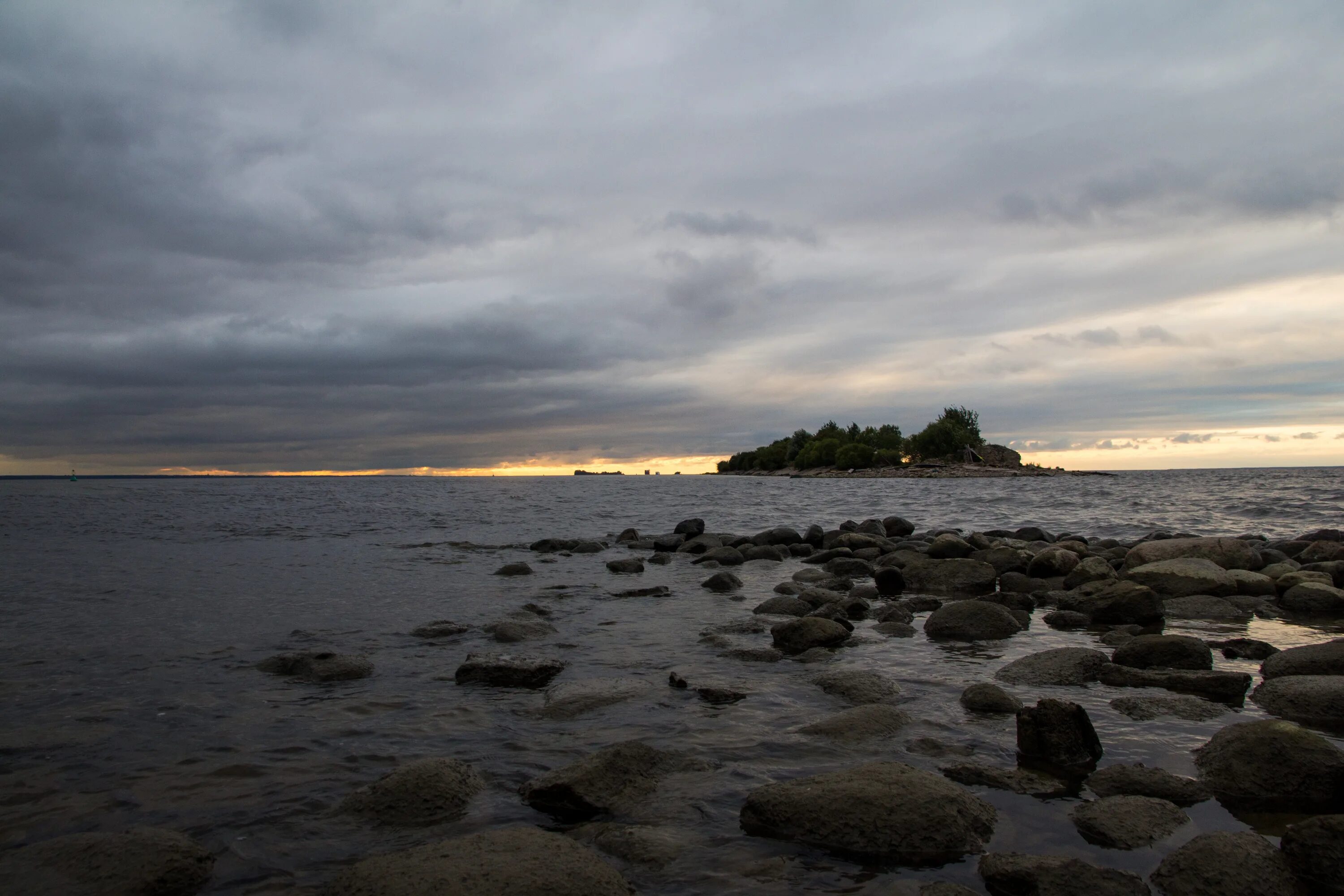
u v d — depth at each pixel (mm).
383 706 6422
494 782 4867
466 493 61094
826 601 10734
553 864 3584
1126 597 10078
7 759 5270
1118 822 4168
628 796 4609
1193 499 39062
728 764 5129
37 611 10688
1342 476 94250
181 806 4559
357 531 25000
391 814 4387
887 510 35438
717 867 3824
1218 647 8500
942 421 130875
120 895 3555
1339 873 3527
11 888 3607
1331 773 4598
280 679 7285
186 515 32781
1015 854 3812
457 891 3365
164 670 7602
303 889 3668
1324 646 7203
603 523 28953
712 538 19562
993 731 5762
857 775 4480
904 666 7781
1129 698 6441
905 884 3666
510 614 10430
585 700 6398
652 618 10312
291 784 4867
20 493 62312
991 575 13281
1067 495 45938
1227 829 4215
